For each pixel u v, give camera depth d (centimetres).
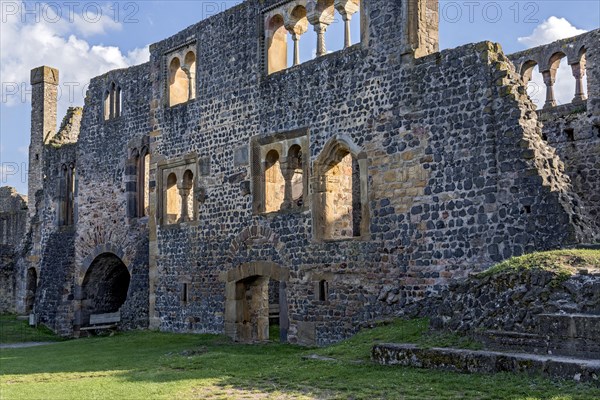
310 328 1966
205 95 2433
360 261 1848
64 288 3161
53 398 1138
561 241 1436
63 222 3341
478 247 1593
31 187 4375
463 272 1617
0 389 1273
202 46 2459
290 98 2109
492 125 1593
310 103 2042
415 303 1689
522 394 941
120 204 2975
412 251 1730
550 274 1159
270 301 2836
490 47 1631
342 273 1894
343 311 1878
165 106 2616
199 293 2394
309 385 1157
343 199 2038
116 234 2978
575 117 2189
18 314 3919
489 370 1093
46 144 3519
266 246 2145
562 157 2211
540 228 1481
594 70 2170
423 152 1728
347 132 1923
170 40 2612
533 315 1133
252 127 2234
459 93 1666
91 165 3147
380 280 1795
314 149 2016
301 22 2156
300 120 2069
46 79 4491
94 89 3180
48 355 1998
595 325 1027
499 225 1557
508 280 1219
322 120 2000
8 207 5272
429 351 1195
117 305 3266
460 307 1297
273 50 2220
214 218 2355
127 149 2964
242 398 1077
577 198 1565
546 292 1141
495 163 1579
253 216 2200
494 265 1413
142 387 1224
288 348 1903
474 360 1118
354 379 1159
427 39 1809
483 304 1248
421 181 1725
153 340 2258
